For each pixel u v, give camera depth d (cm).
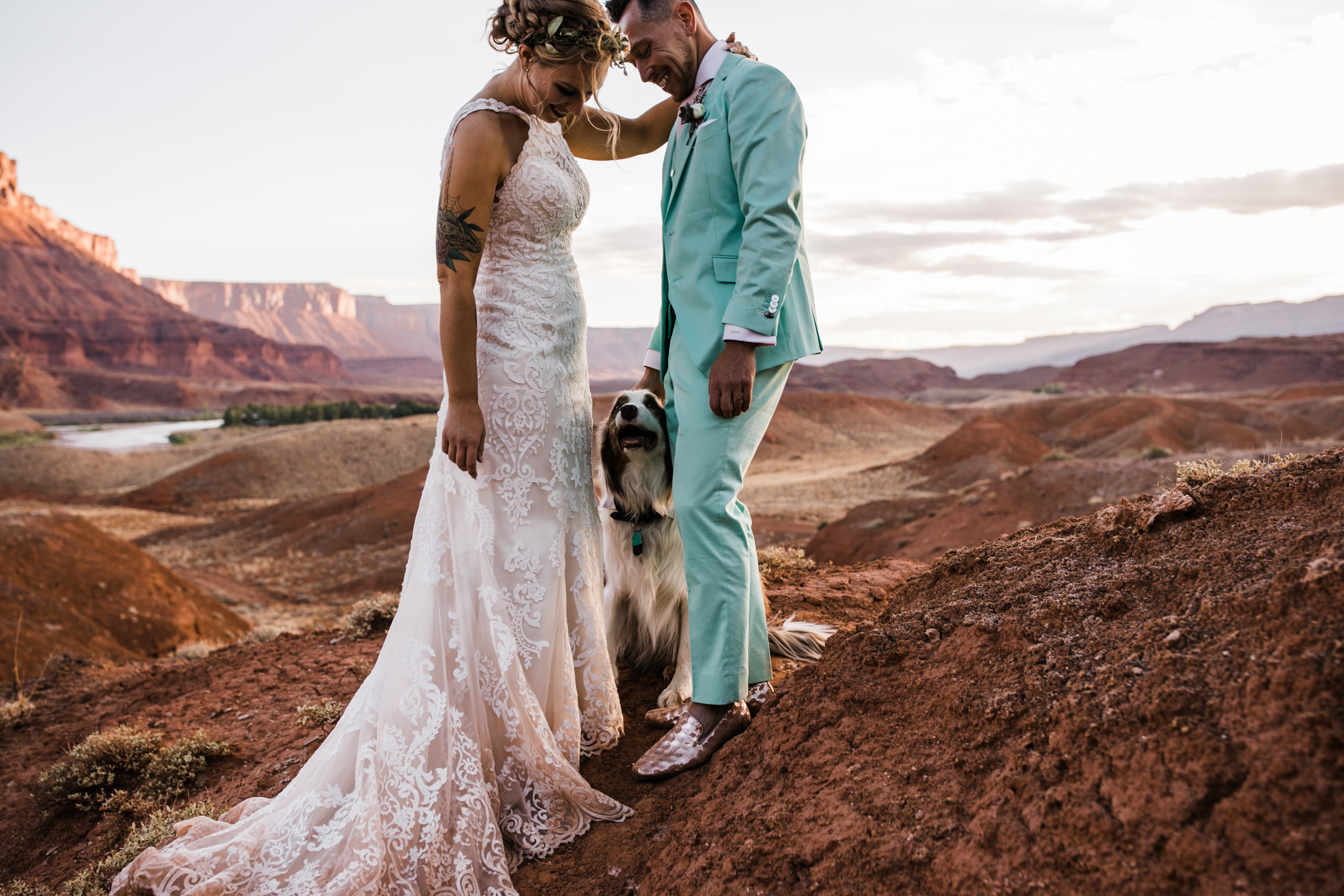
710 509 261
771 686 297
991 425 5644
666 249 287
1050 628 212
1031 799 169
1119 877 144
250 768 402
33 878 372
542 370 271
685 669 327
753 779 232
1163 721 160
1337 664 143
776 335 252
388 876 222
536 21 240
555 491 276
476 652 257
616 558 330
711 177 261
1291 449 2386
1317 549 179
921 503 2806
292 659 570
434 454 268
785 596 482
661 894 214
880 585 516
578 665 290
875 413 10388
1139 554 231
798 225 249
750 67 254
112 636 1495
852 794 201
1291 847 125
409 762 232
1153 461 2398
